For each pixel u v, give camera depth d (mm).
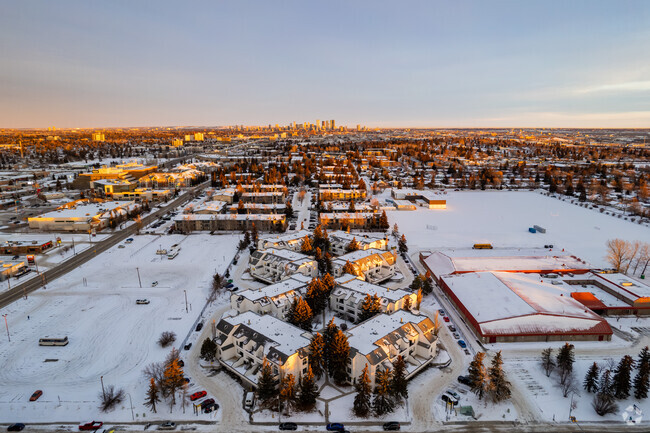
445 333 101875
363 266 130250
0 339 96250
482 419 72500
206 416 72625
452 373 86125
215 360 89438
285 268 126750
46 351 91812
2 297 118938
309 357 82375
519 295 108688
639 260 146625
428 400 77500
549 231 197125
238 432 69188
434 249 169000
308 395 74562
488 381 78750
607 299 117938
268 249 144500
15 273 134000
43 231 189875
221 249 164500
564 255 153750
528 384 82250
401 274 140125
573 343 97812
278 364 77562
